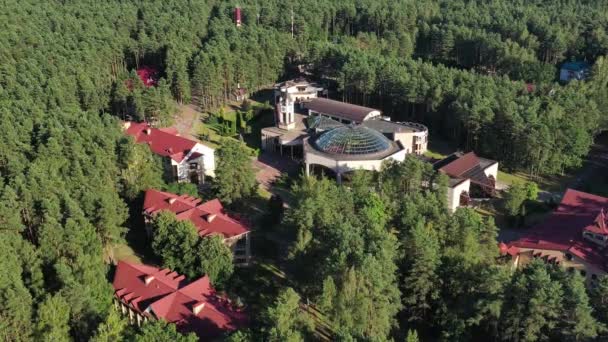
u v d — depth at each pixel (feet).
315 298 363.15
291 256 379.96
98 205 410.52
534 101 642.22
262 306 379.35
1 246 339.36
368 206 420.77
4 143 475.31
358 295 321.11
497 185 590.55
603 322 317.83
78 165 447.42
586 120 641.40
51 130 492.54
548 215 528.63
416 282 347.97
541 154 595.47
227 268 391.04
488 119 622.95
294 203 444.96
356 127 589.73
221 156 493.36
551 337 320.50
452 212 439.22
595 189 590.14
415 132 627.46
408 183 492.13
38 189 408.05
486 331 343.46
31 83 620.90
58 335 300.20
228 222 427.74
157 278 362.94
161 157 560.61
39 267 356.38
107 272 397.39
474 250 377.91
